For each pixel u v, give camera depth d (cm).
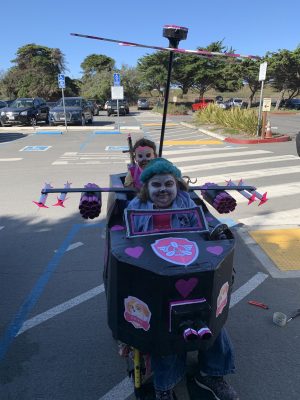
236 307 383
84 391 283
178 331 212
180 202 285
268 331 346
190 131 2173
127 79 6397
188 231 252
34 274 455
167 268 210
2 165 1147
